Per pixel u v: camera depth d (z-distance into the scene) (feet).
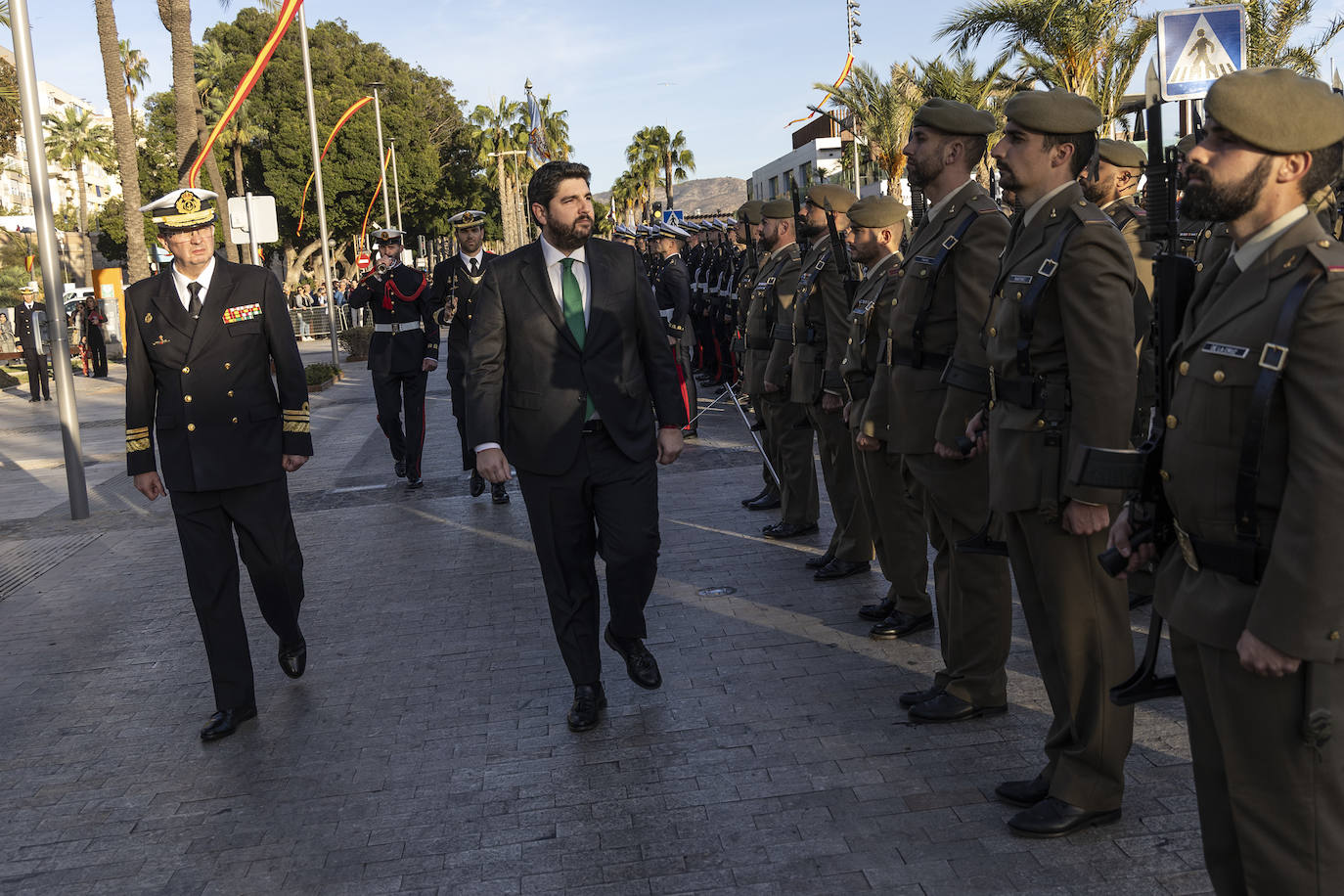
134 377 14.98
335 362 75.56
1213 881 8.23
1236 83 7.02
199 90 164.25
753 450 33.12
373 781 13.05
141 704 16.12
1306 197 7.10
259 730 14.83
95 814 12.72
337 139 169.07
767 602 18.69
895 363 13.92
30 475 37.83
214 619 14.80
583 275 14.10
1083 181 13.26
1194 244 16.19
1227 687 7.43
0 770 14.12
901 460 15.12
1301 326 6.79
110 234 209.56
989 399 12.51
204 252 14.97
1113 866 10.19
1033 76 70.79
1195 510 7.49
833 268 18.57
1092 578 10.68
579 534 14.23
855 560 19.74
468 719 14.69
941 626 14.14
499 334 14.11
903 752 12.80
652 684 14.64
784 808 11.69
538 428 13.91
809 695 14.65
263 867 11.27
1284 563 6.81
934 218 13.65
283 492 15.69
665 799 12.07
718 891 10.23
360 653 17.61
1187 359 7.65
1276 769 7.33
